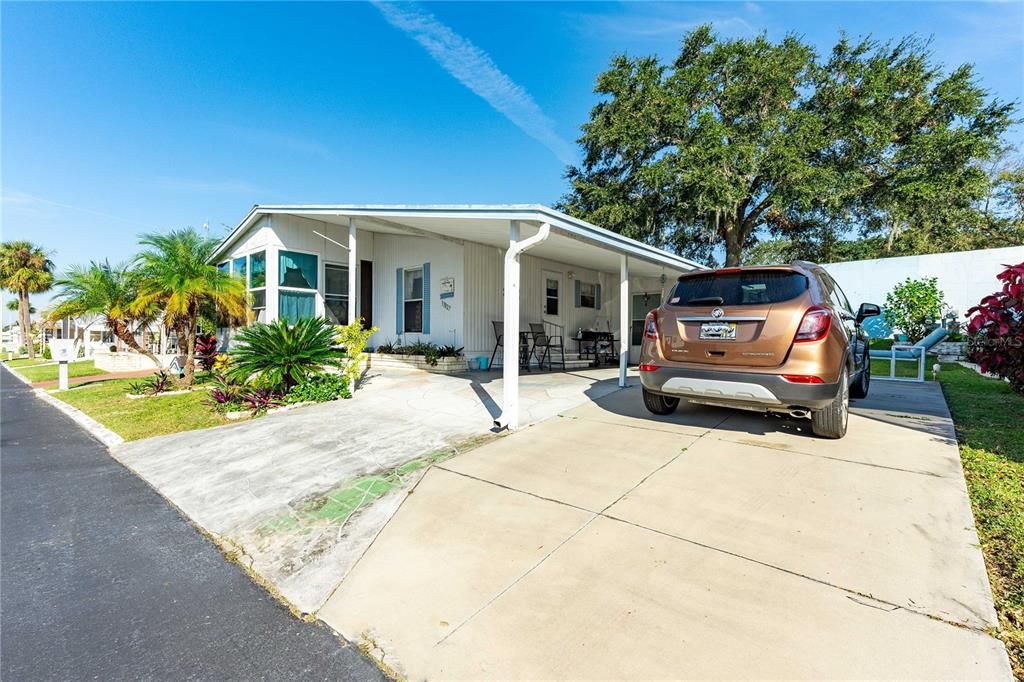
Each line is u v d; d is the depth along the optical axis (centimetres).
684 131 1770
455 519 349
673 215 1866
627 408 636
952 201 1528
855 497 335
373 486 426
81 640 242
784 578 252
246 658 226
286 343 802
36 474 526
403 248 1209
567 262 1214
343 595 275
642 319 1437
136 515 409
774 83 1686
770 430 501
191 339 1072
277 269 1066
